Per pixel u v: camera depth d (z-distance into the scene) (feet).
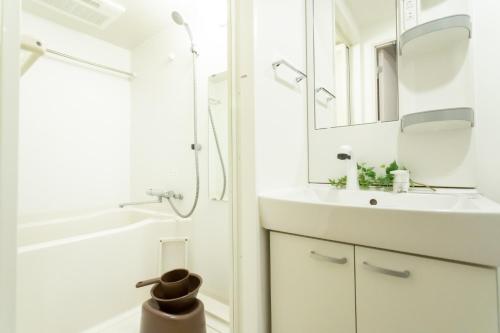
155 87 6.77
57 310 3.74
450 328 2.02
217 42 5.35
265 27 3.28
